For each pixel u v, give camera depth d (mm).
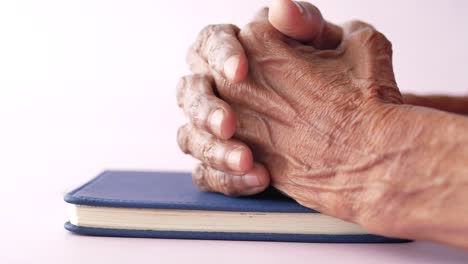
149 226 521
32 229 540
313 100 509
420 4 1065
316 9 561
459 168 433
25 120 1021
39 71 1024
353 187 473
